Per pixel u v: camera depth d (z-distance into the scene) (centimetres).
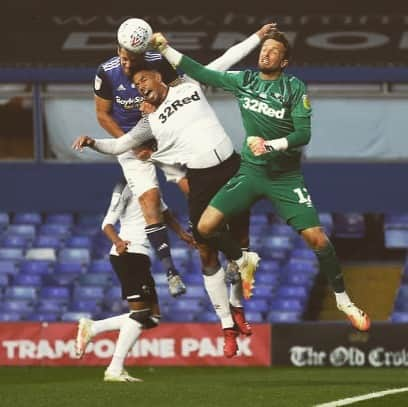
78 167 6238
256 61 5956
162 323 4700
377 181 6222
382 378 3791
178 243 6197
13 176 6231
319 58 6031
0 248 6241
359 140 6216
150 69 3206
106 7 6334
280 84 3019
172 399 2816
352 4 6369
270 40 3014
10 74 6028
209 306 5850
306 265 6153
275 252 6222
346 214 6391
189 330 4703
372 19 6278
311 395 2878
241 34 6125
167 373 4256
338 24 6241
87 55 6056
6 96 6172
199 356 4697
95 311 5891
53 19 6269
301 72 6012
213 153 3134
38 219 6378
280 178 3047
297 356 4706
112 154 3288
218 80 3091
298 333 4706
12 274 6097
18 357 4719
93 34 6181
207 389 3070
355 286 6256
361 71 6022
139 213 3612
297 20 6250
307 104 3000
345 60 6031
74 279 6116
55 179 6241
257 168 3044
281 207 3067
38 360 4709
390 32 6197
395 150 6219
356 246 6425
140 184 3409
